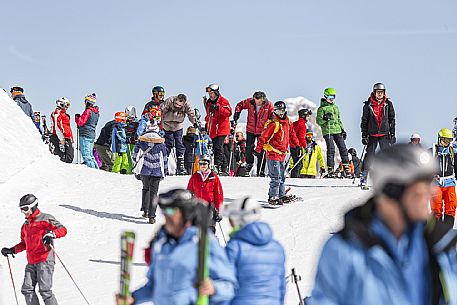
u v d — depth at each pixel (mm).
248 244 8211
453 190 20766
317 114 33844
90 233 23062
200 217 7418
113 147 35094
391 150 4754
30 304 15109
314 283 4996
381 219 4809
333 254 4805
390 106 26594
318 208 24609
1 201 26016
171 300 7777
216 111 30688
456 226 20531
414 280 4785
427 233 4918
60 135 35531
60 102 35750
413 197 4699
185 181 30375
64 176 29984
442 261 4902
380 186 4750
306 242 20875
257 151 25891
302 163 36812
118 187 29609
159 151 24562
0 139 29375
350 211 4875
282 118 25562
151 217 24359
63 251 20844
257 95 32312
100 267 19188
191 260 7754
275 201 25672
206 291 7438
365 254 4723
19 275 18594
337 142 33594
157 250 8055
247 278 8133
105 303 15969
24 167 29188
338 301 4812
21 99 36688
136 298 8281
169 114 32031
